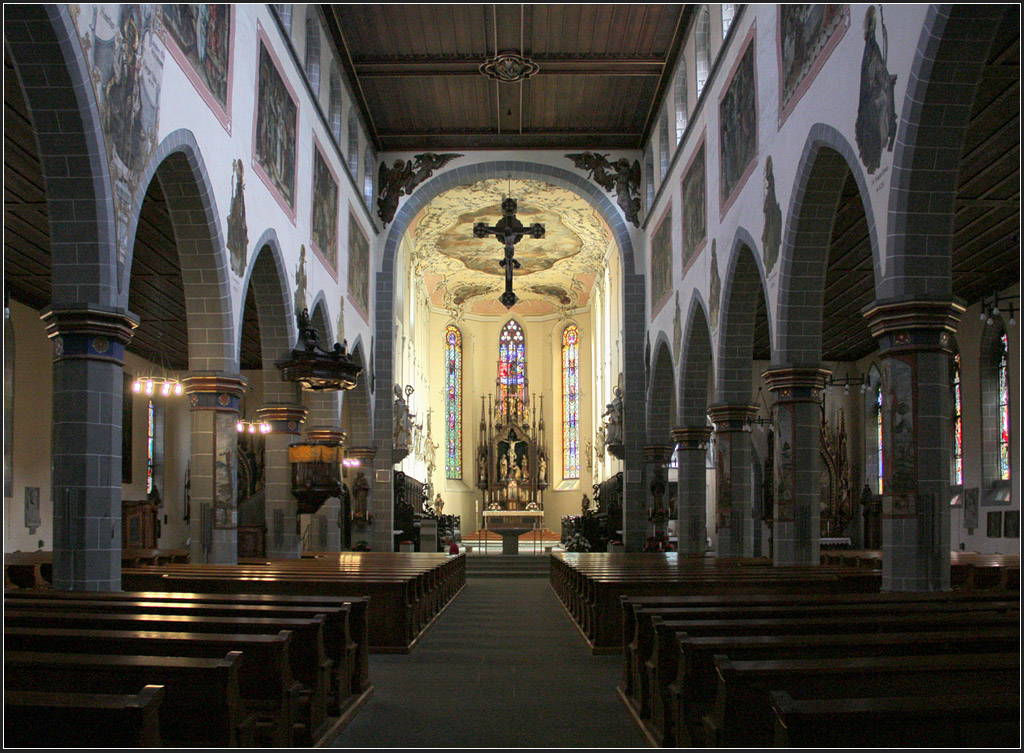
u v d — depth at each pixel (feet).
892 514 38.45
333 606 29.99
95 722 15.30
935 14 33.81
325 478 64.39
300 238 68.95
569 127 104.22
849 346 111.86
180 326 92.32
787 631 24.57
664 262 93.61
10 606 29.04
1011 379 79.82
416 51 84.84
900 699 14.96
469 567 109.70
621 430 109.81
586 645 46.24
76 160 35.06
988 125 51.01
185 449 113.60
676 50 85.51
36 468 80.28
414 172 106.93
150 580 48.47
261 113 58.54
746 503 67.72
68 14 32.24
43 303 81.20
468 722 28.89
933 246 37.70
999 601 30.73
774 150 54.29
